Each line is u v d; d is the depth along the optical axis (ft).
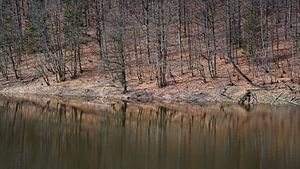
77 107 152.25
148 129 110.22
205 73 176.24
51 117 131.13
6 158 79.15
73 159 78.33
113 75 186.91
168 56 200.85
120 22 193.36
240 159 77.30
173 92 167.02
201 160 77.00
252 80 160.35
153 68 187.83
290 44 186.91
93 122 121.90
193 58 193.06
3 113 139.13
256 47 172.96
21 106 155.84
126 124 118.62
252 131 103.76
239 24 194.49
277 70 164.25
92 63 211.20
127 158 78.84
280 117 121.90
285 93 149.28
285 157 78.48
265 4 191.52
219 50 193.57
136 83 181.68
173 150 85.20
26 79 208.23
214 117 126.00
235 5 209.15
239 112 132.98
